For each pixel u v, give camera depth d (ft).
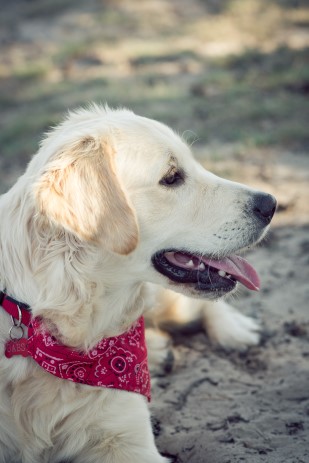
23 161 25.25
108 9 49.70
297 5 45.34
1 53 42.78
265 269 16.30
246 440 10.68
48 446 10.18
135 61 36.70
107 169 9.46
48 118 28.63
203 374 12.84
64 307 9.51
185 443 10.82
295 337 13.67
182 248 10.52
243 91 29.68
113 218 9.25
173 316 14.20
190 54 36.68
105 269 9.79
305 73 30.58
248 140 24.04
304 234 17.71
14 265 9.86
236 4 46.60
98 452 10.33
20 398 9.94
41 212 9.30
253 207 10.73
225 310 14.44
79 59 38.60
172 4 49.55
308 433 10.69
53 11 50.90
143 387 10.48
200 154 23.40
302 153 22.84
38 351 9.73
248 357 13.33
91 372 9.96
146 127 10.55
